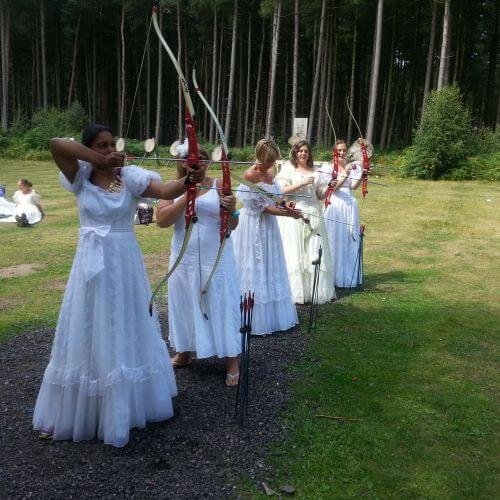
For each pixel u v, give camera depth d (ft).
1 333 16.24
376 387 13.12
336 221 20.98
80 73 145.28
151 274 23.11
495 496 9.34
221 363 14.25
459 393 12.94
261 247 15.98
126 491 9.05
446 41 68.33
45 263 25.20
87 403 10.10
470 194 50.21
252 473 9.64
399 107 123.75
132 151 88.07
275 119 129.80
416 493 9.34
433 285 22.12
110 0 114.93
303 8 92.89
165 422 11.13
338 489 9.36
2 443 10.32
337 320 17.76
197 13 106.01
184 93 9.07
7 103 115.85
